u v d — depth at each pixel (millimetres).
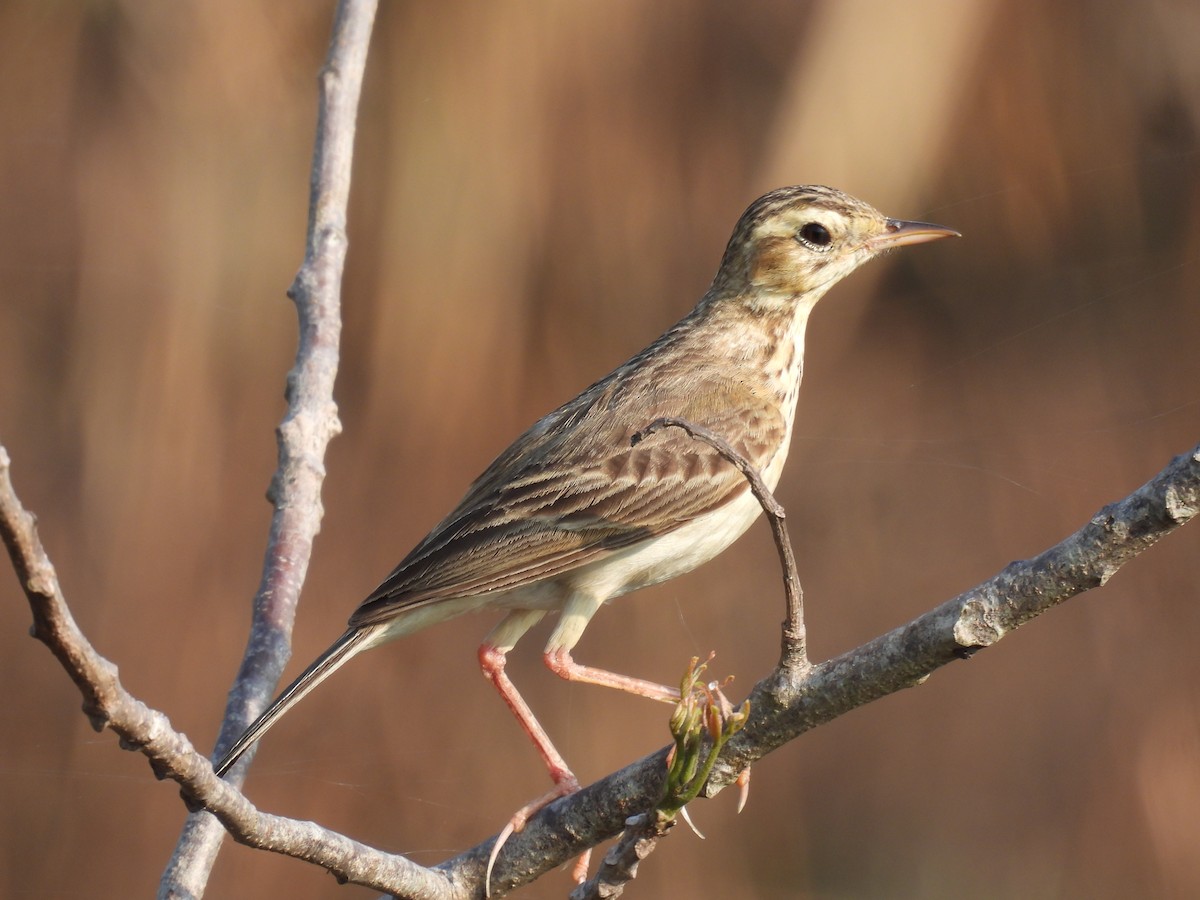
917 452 15727
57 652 4180
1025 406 15789
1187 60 15758
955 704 14703
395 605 7215
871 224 8477
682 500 7703
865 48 15094
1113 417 15516
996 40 15484
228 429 14055
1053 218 15914
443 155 14211
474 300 13891
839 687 4957
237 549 13547
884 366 16281
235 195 14797
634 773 5641
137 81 15305
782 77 15062
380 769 12977
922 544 15172
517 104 14375
